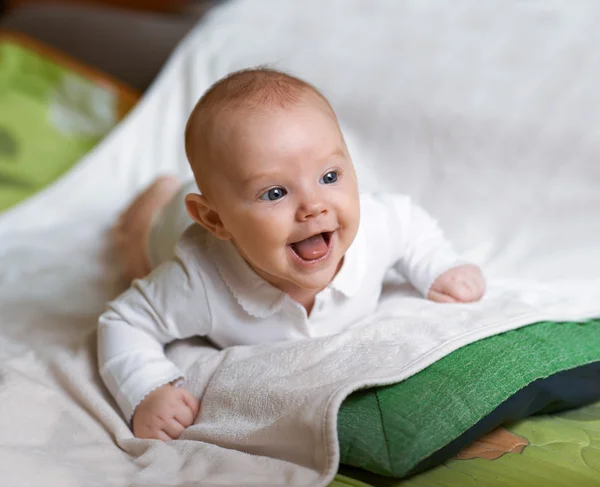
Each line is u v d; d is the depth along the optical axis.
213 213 0.95
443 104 1.48
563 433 0.90
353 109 1.59
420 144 1.49
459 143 1.44
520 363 0.92
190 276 1.00
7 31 2.24
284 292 0.98
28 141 1.90
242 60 1.80
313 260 0.89
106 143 1.82
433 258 1.11
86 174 1.78
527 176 1.36
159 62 2.05
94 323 1.24
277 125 0.87
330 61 1.67
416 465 0.79
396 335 0.97
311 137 0.87
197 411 0.97
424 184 1.47
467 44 1.54
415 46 1.59
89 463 0.88
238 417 0.92
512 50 1.48
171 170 1.75
